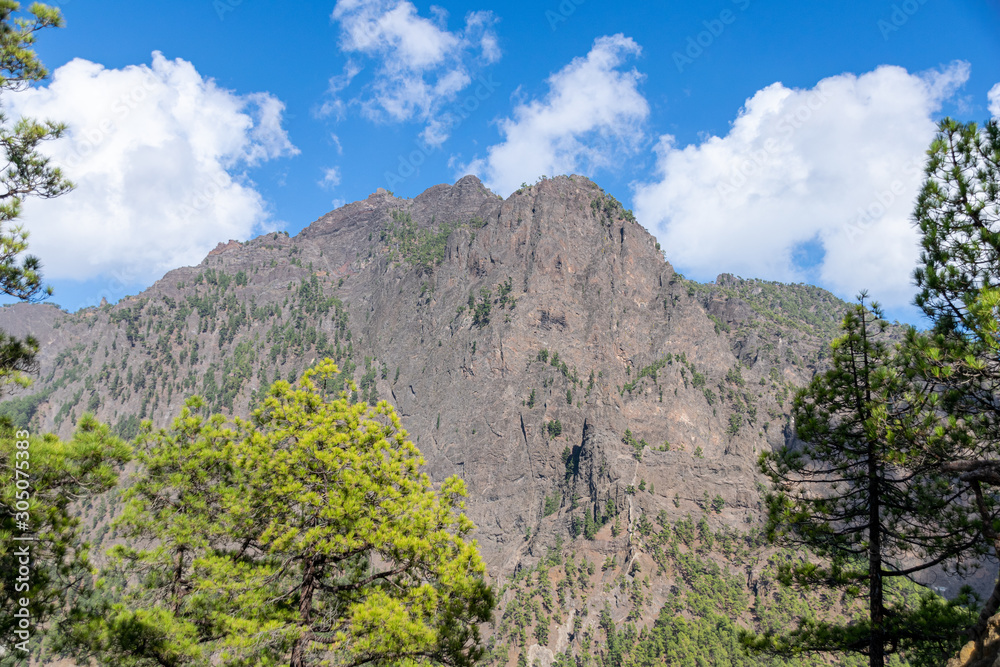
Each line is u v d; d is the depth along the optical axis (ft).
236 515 73.92
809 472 75.97
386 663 64.03
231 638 63.41
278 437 77.66
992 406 59.93
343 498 72.28
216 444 78.33
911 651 68.49
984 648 56.75
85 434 60.54
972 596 65.62
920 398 62.85
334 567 76.33
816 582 72.90
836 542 72.28
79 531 59.98
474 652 67.92
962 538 66.44
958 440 57.72
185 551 73.72
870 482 71.00
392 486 77.56
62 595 58.03
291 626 65.57
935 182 63.93
